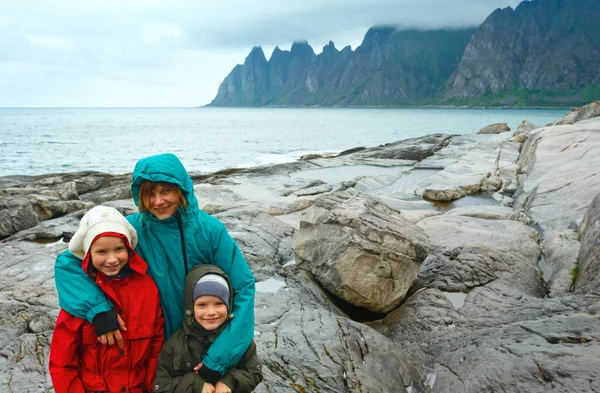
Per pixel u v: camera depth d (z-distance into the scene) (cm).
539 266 815
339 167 2380
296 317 539
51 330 516
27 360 447
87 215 255
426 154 2598
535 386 396
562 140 1642
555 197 1133
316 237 734
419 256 687
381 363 472
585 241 770
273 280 682
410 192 1650
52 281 662
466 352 486
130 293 255
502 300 641
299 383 409
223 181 1692
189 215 266
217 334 262
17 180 1817
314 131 7300
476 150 2359
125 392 260
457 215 1086
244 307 267
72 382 251
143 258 268
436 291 676
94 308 240
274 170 2186
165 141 5259
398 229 695
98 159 3428
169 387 261
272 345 464
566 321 485
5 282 657
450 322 595
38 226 1066
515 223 995
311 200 1430
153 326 263
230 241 282
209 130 7762
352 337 498
